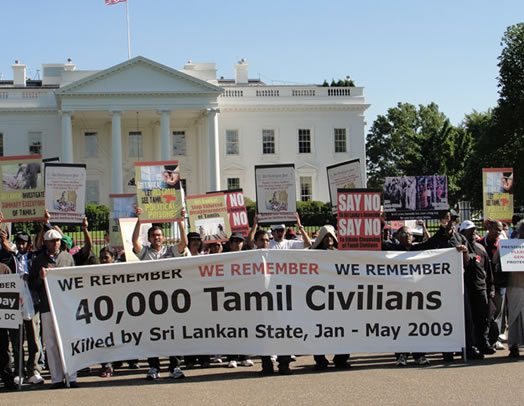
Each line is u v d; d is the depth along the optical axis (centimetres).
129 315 1002
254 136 6050
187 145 6103
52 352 989
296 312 1009
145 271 1005
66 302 981
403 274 1029
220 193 1510
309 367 1088
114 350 997
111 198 1881
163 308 1005
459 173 6762
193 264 1008
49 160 1411
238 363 1155
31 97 5881
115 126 5422
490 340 1211
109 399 866
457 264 1034
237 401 825
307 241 1295
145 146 6019
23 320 1060
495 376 935
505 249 1118
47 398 891
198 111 5644
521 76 4750
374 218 1108
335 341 1013
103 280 998
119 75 5434
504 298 1353
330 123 6138
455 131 7169
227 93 6028
